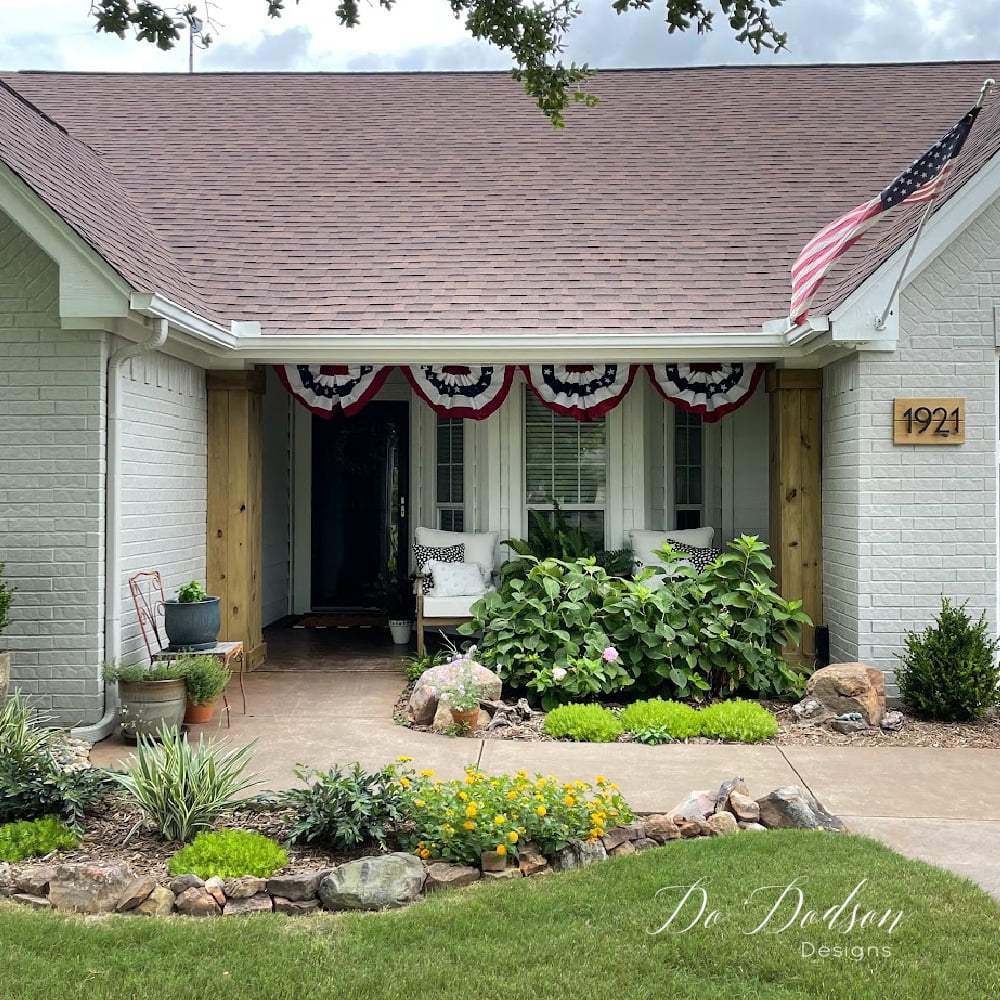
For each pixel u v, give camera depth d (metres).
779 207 10.44
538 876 4.66
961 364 8.11
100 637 7.11
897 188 7.04
